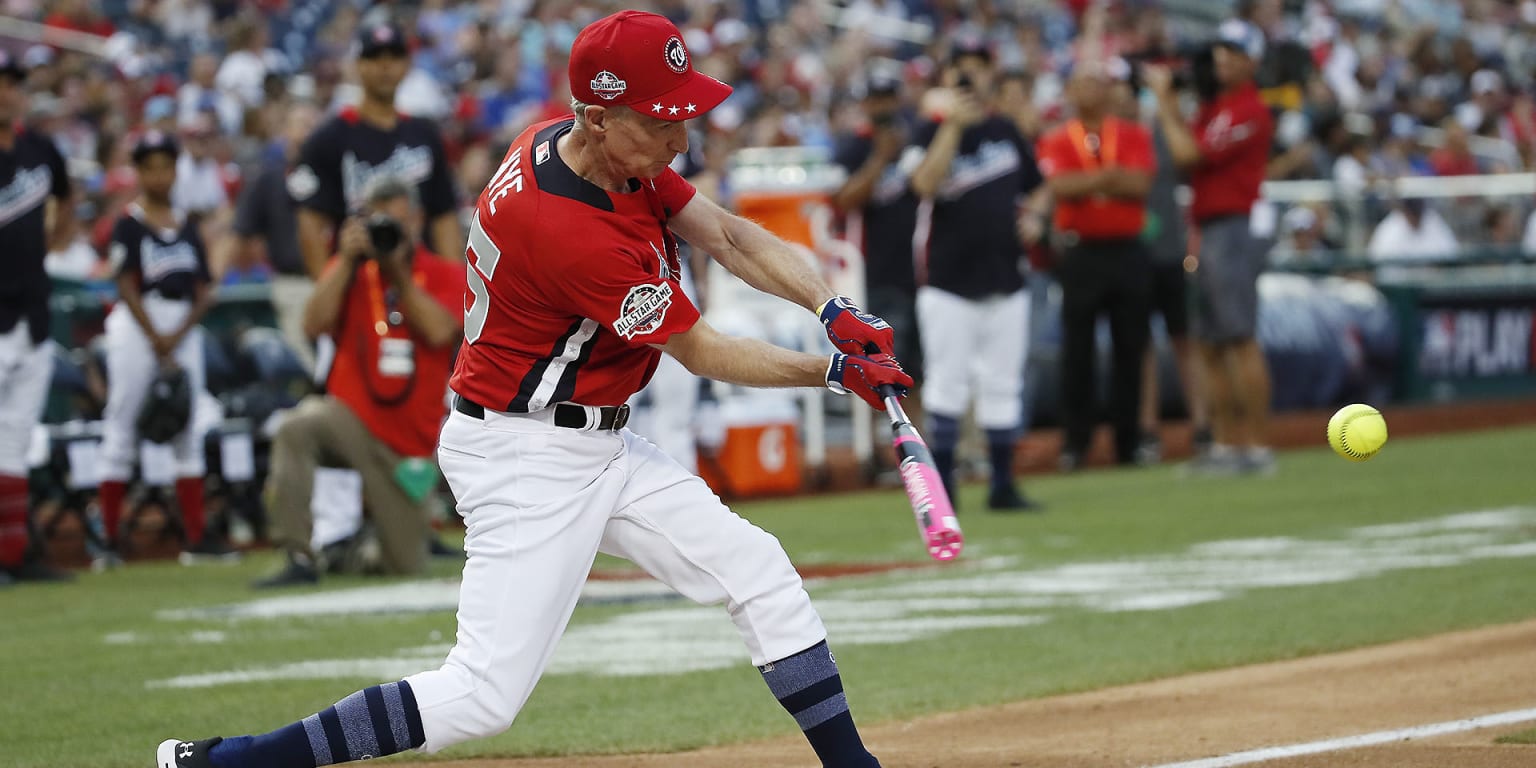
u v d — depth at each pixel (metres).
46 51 59.44
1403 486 41.69
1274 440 54.34
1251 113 43.41
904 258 45.97
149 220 35.53
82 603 30.30
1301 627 24.06
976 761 16.98
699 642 24.83
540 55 71.31
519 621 13.41
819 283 14.38
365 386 31.66
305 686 21.88
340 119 33.00
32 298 32.91
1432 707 18.97
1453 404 63.50
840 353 13.71
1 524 33.16
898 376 13.59
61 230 34.53
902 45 86.62
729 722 19.36
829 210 45.59
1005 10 92.50
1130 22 89.69
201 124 51.97
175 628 27.08
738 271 14.74
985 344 38.53
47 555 38.12
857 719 19.25
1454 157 74.44
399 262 30.84
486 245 13.30
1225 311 44.56
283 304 41.50
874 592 28.64
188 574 34.25
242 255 48.59
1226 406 46.09
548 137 13.45
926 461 13.39
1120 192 45.69
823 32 84.69
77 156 56.72
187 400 35.75
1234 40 42.84
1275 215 63.59
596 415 13.61
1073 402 48.22
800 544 35.16
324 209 32.97
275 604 29.30
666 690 21.38
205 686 22.12
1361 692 19.91
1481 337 65.31
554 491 13.52
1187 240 51.06
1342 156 69.31
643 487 13.98
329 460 32.25
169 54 68.56
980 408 39.44
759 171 49.88
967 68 37.50
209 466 39.28
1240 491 41.69
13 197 32.34
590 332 13.45
